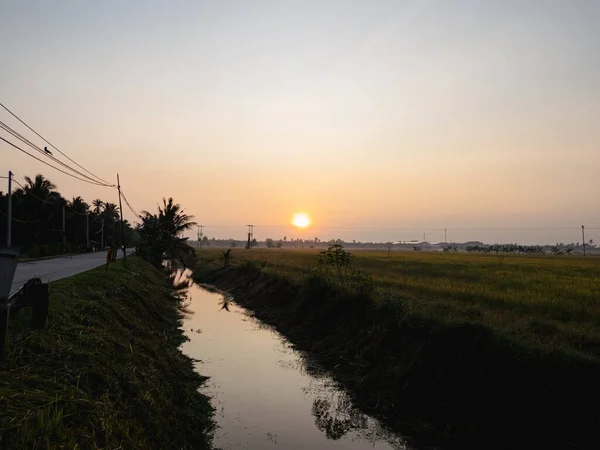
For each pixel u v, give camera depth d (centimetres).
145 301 1677
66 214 5369
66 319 843
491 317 1114
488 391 808
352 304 1473
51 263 2853
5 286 573
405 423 850
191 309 2214
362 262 3716
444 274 2423
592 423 662
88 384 599
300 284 1992
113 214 8219
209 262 4822
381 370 1072
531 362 790
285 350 1406
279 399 983
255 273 2866
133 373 732
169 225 4266
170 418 707
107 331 890
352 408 947
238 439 778
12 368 566
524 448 689
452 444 761
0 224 4225
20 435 414
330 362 1247
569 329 977
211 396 975
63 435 439
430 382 924
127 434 527
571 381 725
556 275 2339
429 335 1019
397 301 1283
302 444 773
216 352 1357
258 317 1988
